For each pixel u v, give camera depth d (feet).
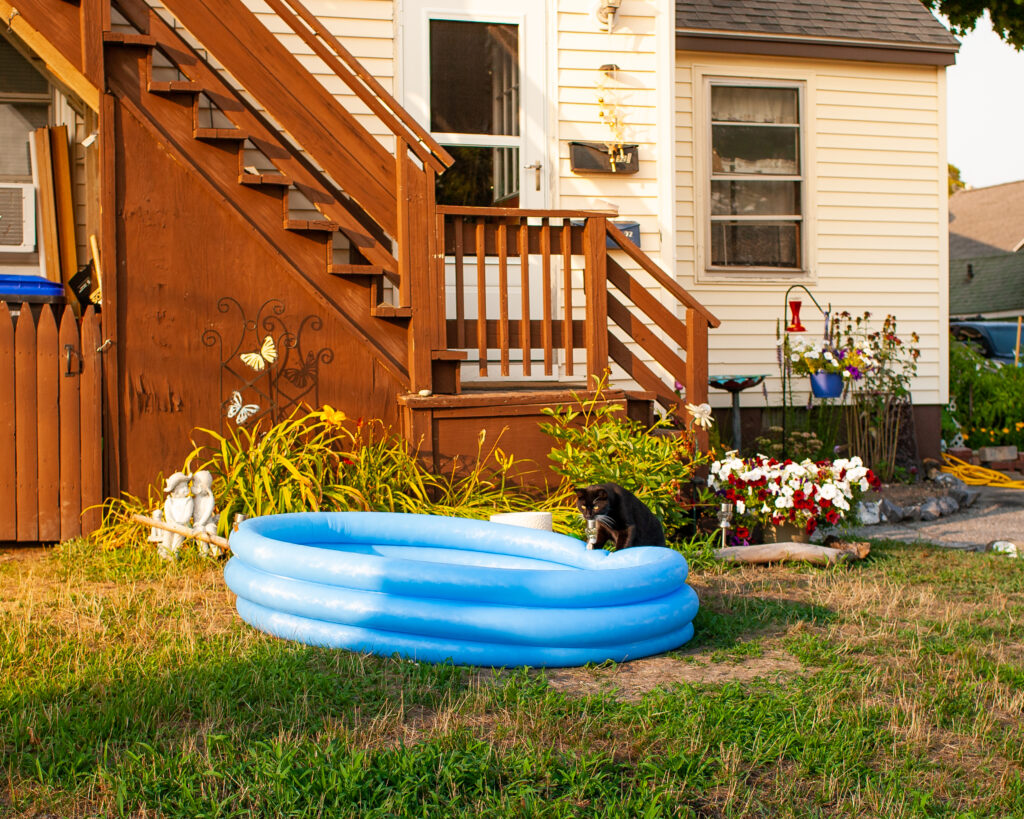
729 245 33.88
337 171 19.75
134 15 18.97
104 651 11.73
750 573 18.51
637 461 18.95
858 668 12.40
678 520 19.70
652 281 26.81
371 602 12.45
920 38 34.17
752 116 33.94
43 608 13.89
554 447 20.34
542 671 12.09
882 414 32.50
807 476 20.61
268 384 19.52
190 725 9.63
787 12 33.81
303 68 19.45
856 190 34.63
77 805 7.95
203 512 17.17
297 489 17.87
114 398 18.84
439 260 19.88
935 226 35.45
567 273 20.90
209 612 14.02
